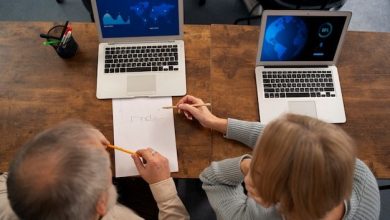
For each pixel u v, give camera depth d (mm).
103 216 822
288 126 641
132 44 1264
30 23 1324
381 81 1248
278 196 674
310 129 633
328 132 629
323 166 599
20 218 678
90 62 1252
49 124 1141
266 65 1248
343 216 812
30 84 1208
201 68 1255
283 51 1207
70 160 660
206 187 1061
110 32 1229
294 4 1724
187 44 1300
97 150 711
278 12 1108
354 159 637
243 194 1038
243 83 1232
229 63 1270
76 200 658
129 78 1213
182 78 1223
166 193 1041
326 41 1180
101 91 1188
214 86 1224
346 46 1312
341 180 619
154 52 1253
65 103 1177
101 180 697
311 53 1214
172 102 1190
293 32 1158
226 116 1174
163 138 1124
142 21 1205
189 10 2355
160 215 1054
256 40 1325
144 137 1123
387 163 1106
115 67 1228
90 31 1316
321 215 664
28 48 1273
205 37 1320
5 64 1241
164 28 1233
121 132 1127
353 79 1247
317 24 1139
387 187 1550
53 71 1232
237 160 1009
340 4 1739
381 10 2418
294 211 686
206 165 1094
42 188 642
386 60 1290
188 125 1149
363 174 882
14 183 651
